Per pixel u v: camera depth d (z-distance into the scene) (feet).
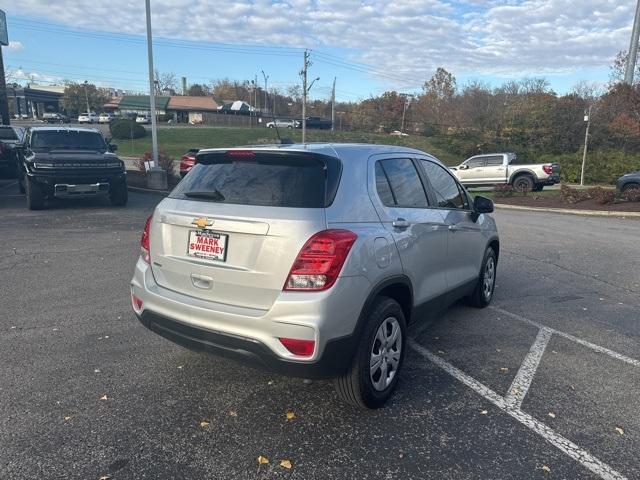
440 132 169.27
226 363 13.96
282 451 10.07
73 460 9.65
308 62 135.64
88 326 16.47
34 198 39.78
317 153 11.14
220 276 10.76
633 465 9.86
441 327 17.24
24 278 21.90
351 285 10.32
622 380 13.47
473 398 12.34
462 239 15.99
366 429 10.91
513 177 73.67
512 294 21.48
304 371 10.11
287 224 10.14
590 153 113.09
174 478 9.22
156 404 11.75
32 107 307.17
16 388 12.32
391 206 12.45
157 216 12.18
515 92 182.91
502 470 9.62
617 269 26.48
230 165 11.90
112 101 361.10
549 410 11.85
